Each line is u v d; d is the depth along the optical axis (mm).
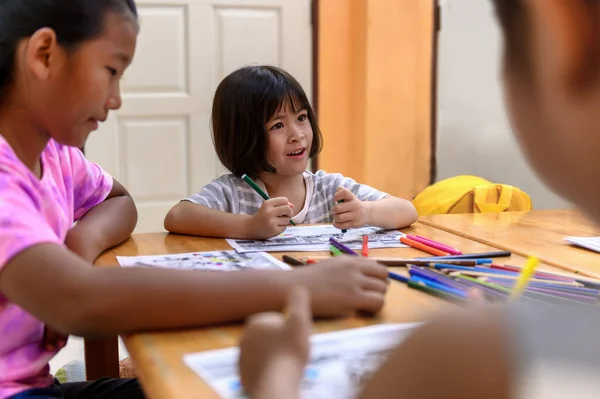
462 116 3145
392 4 3066
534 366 201
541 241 1125
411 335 230
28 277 640
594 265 949
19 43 738
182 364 564
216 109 1623
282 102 1525
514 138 213
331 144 3172
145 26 2820
